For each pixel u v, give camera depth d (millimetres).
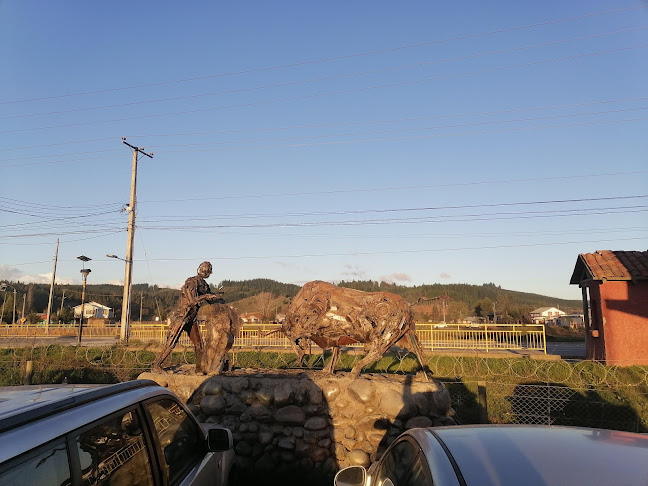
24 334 34906
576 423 8922
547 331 35781
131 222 27375
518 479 1899
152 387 3291
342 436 6465
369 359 6754
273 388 6793
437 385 6754
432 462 2225
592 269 16922
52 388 2752
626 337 16359
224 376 7172
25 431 1858
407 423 6395
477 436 2533
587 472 1953
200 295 7637
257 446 6605
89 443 2252
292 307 7375
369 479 3422
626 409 9461
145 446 2828
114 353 15633
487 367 13102
